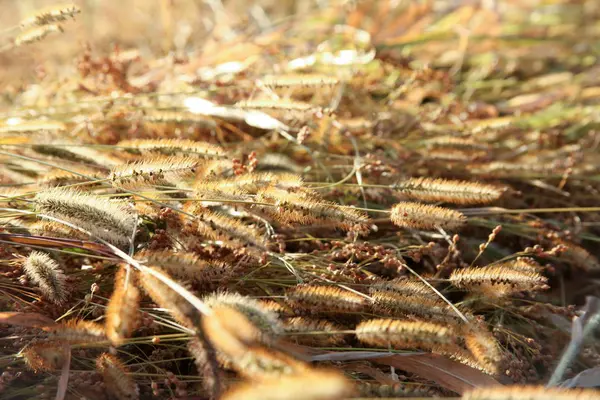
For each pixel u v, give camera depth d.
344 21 1.10
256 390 0.44
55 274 0.56
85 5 1.16
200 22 1.21
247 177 0.60
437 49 1.11
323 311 0.57
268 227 0.63
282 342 0.53
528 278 0.57
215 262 0.57
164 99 0.81
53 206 0.57
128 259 0.55
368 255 0.63
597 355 0.63
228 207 0.65
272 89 0.76
